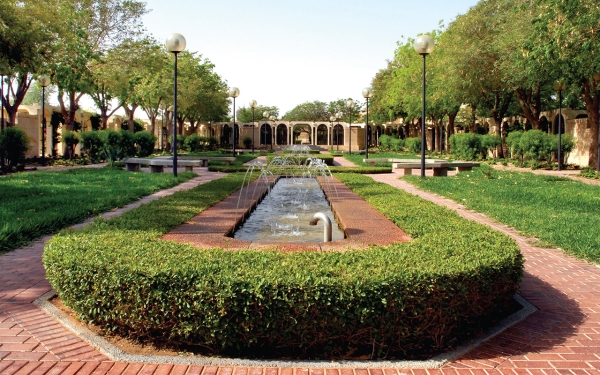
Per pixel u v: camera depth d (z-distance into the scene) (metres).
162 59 26.98
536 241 6.43
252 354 3.16
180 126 41.75
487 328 3.64
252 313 3.04
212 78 38.09
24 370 2.90
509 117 30.98
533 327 3.68
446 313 3.22
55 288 3.81
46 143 27.05
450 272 3.21
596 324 3.73
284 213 8.74
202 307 3.05
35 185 11.58
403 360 3.08
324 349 3.12
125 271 3.25
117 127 36.81
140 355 3.10
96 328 3.53
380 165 22.39
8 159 16.53
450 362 3.10
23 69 15.27
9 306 3.97
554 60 13.93
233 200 9.20
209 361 3.02
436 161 17.16
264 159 28.41
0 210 7.44
